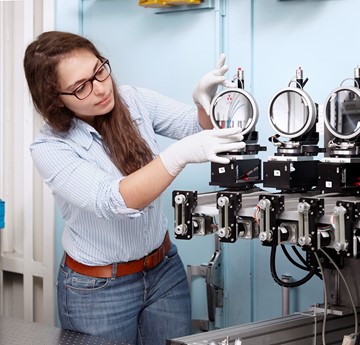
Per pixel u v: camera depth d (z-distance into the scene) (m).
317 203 1.95
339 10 2.72
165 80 3.24
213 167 2.25
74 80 2.16
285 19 2.86
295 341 2.28
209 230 2.20
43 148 2.25
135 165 2.36
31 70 2.22
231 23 3.00
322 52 2.78
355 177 2.15
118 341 2.39
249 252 3.04
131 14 3.33
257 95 2.96
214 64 3.06
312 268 2.47
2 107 3.81
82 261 2.41
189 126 2.54
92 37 3.47
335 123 2.14
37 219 3.83
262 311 3.04
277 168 2.16
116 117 2.36
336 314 2.36
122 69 3.38
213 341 2.06
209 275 3.06
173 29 3.19
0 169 3.84
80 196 2.12
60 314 2.53
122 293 2.41
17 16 3.76
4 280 4.02
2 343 2.44
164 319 2.51
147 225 2.39
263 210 2.01
